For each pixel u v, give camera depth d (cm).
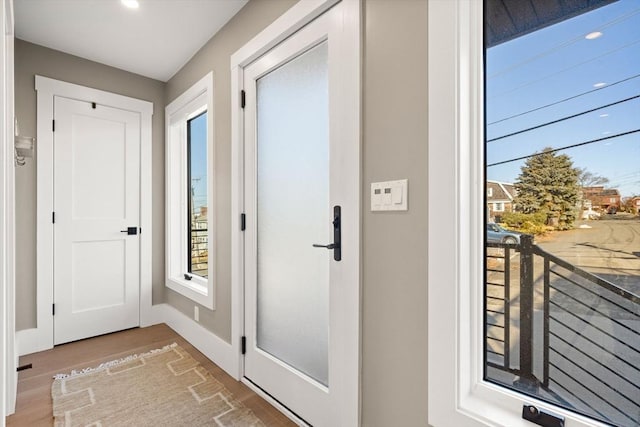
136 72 291
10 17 155
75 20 213
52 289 248
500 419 92
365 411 125
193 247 296
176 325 280
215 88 228
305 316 157
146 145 298
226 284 213
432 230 103
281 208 173
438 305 101
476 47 101
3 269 103
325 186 148
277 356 174
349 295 130
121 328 282
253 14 189
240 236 199
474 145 101
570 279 89
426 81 106
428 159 105
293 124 166
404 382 112
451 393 98
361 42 126
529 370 96
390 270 117
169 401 173
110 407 166
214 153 228
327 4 139
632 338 82
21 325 235
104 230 275
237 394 181
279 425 154
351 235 129
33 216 241
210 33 229
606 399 85
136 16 209
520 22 96
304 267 158
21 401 172
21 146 183
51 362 220
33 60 243
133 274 290
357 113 127
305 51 158
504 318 100
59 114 253
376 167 121
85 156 266
